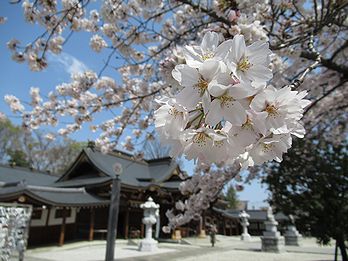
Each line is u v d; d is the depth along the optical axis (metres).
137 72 5.55
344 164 7.08
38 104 5.93
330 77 6.44
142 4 4.14
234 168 6.34
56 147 34.09
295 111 0.95
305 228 7.42
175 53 1.45
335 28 4.74
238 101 0.89
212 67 0.88
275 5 3.77
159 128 1.02
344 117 8.15
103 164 21.53
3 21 4.28
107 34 4.83
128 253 15.35
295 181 7.38
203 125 0.97
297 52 4.09
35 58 4.36
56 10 3.95
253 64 0.91
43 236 16.78
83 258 12.65
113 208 6.76
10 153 30.66
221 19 3.24
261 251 18.48
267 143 0.98
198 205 7.27
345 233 6.89
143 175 24.69
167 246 19.48
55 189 17.72
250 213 41.09
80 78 5.76
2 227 7.07
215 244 22.73
